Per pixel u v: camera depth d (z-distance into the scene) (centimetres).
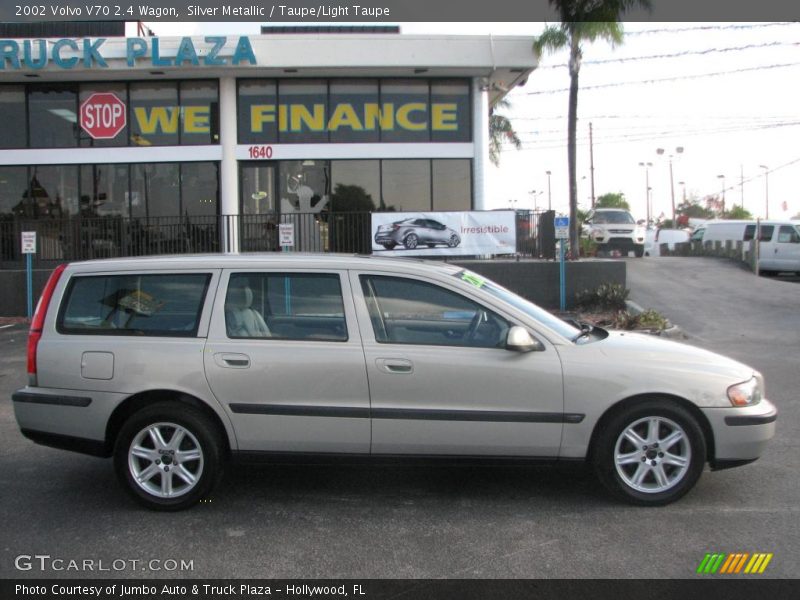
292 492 520
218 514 479
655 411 471
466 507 488
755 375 496
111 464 592
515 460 475
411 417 469
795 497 500
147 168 1794
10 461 600
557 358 472
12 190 1805
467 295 488
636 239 2459
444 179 1797
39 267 1612
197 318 491
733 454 475
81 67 1675
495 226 1533
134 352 483
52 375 491
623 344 495
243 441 480
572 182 1938
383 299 489
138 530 454
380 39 1683
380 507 489
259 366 476
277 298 493
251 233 1614
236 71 1712
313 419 473
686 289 1694
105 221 1606
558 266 1517
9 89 1792
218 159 1773
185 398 482
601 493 510
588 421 470
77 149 1788
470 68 1714
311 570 397
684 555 411
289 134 1778
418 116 1786
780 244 2231
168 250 1612
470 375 469
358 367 471
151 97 1786
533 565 401
